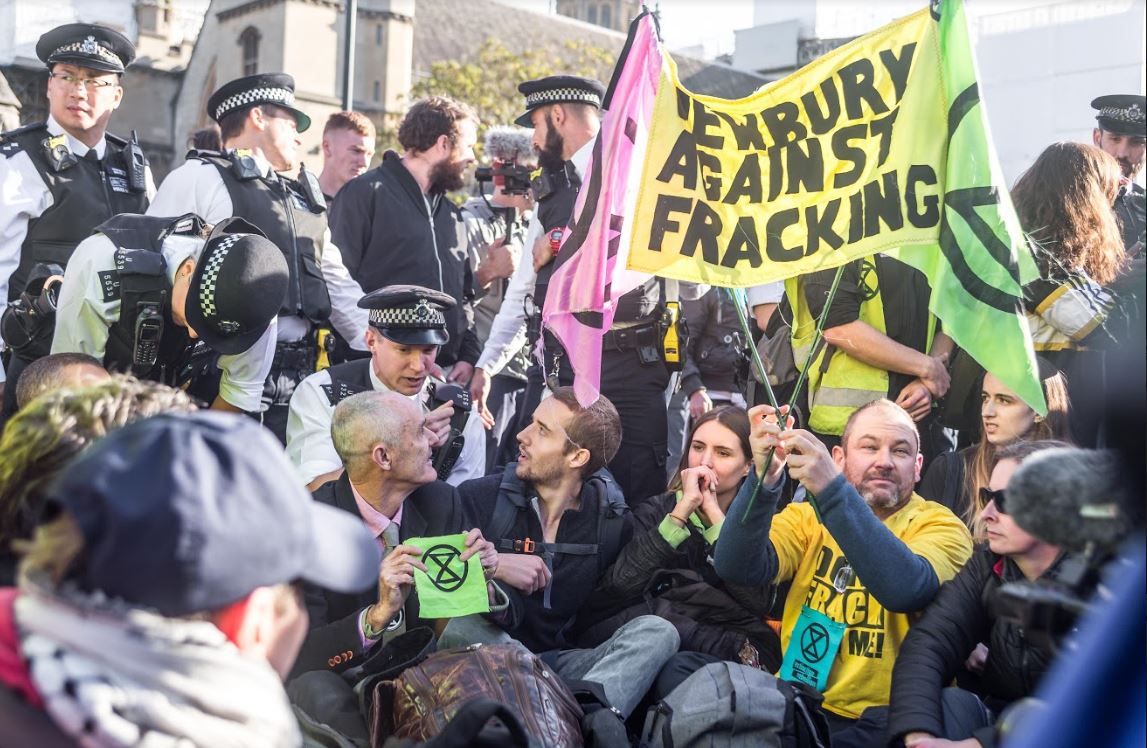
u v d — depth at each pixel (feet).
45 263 15.42
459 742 7.57
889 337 14.03
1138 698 4.37
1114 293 12.95
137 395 7.18
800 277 14.30
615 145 12.21
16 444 6.89
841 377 14.20
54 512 5.49
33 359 13.58
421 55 167.22
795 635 11.93
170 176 15.97
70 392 7.14
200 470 5.35
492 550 11.59
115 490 5.22
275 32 157.58
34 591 5.32
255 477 5.48
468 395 14.97
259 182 16.07
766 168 11.55
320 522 6.15
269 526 5.42
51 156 15.67
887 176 11.14
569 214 16.99
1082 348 13.20
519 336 18.45
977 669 11.28
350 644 11.15
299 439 14.34
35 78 72.33
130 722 5.16
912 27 11.19
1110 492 5.82
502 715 7.62
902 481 11.94
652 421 16.20
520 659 10.42
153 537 5.15
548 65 133.49
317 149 159.94
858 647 11.62
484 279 20.89
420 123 18.53
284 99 17.28
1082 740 4.38
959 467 13.48
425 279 18.49
